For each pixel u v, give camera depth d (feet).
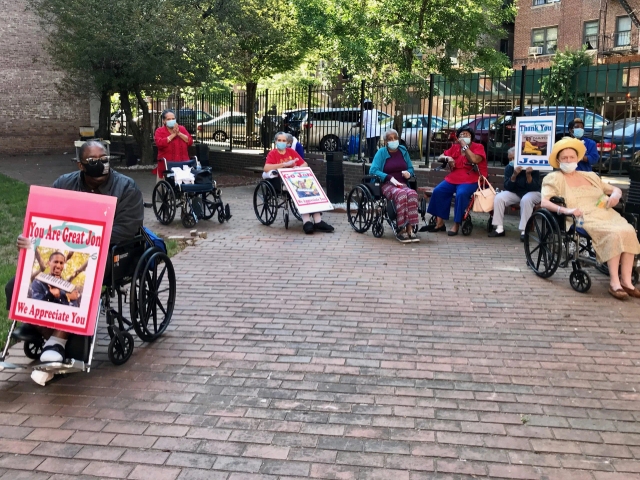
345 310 19.86
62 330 14.38
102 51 54.90
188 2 60.49
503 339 17.37
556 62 86.22
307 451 11.68
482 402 13.61
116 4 54.49
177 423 12.73
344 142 49.01
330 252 27.84
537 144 29.17
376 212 30.68
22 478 10.84
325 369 15.37
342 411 13.21
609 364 15.64
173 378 14.85
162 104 72.79
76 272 14.14
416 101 46.44
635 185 23.32
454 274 24.14
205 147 40.32
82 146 14.78
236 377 14.90
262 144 61.52
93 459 11.43
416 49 57.36
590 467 11.12
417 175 41.06
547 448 11.73
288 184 31.91
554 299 20.98
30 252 14.35
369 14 56.49
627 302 20.63
